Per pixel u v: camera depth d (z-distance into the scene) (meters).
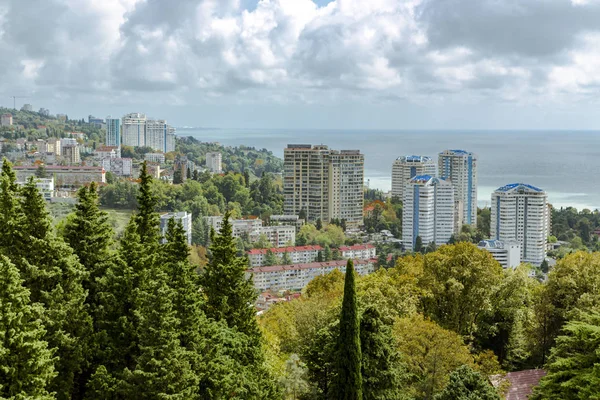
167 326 45.00
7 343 37.12
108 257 52.34
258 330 64.31
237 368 54.34
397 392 56.06
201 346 49.50
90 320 45.78
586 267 85.00
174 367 44.31
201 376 48.00
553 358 59.94
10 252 45.47
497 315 90.12
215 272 63.22
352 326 53.41
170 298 46.91
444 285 83.69
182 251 60.97
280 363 71.62
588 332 53.16
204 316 52.78
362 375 55.00
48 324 42.84
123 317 46.50
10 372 36.75
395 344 60.31
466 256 84.06
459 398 52.28
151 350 43.81
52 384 42.84
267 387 57.50
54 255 46.16
